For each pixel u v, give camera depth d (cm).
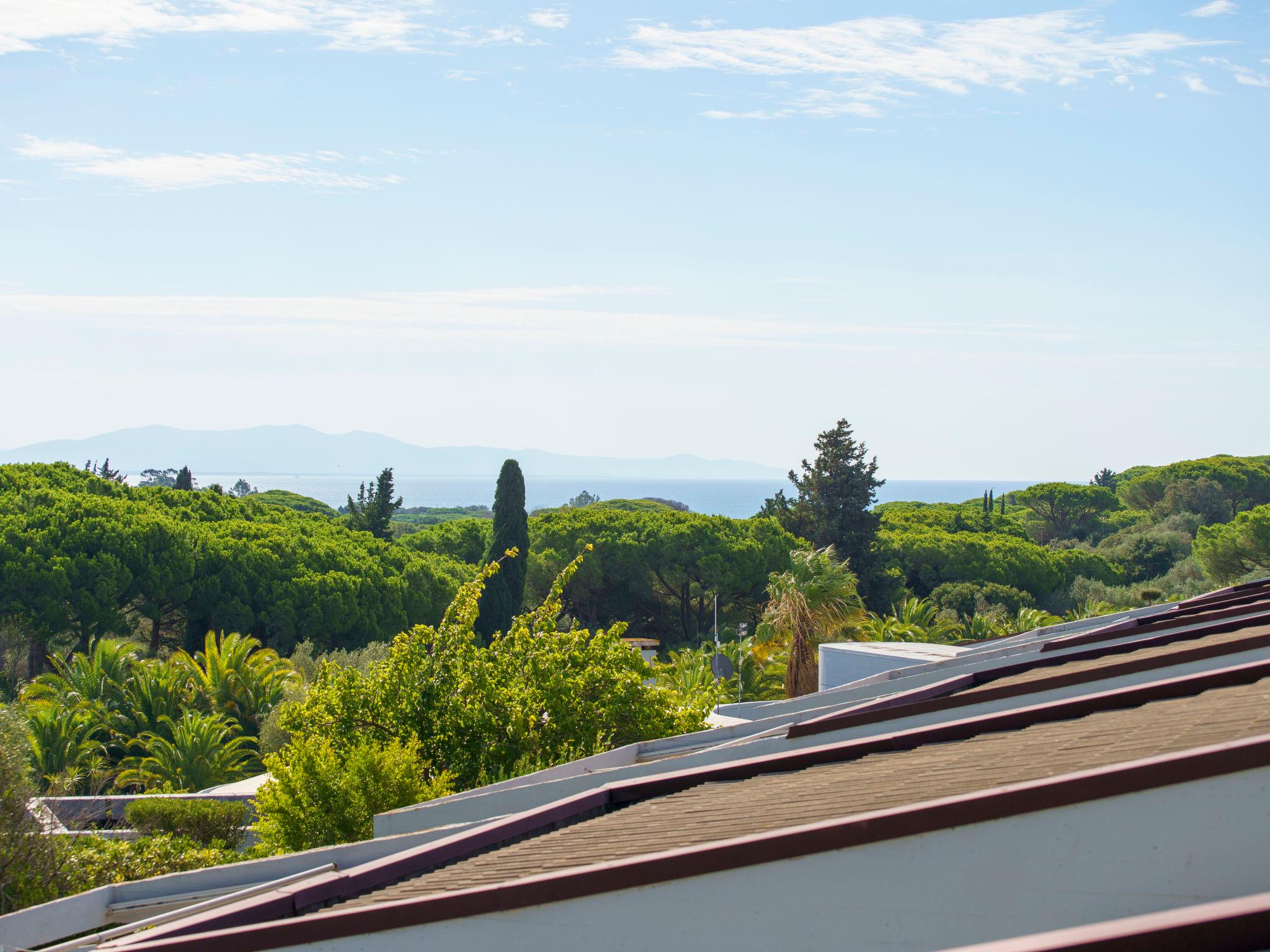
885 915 327
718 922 346
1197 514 7588
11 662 3438
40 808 1202
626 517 5606
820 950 333
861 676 1891
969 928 317
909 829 324
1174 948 234
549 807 623
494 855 543
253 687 2942
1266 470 8294
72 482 4403
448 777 1340
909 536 6669
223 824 1555
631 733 1526
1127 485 8912
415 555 5238
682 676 2881
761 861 341
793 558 3117
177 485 6744
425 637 1552
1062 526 8988
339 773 1247
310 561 4259
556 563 5281
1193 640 893
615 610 5603
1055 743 462
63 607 3497
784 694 3256
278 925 412
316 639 4122
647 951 354
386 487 6881
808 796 473
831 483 6291
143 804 1566
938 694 889
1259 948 229
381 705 1502
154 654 3841
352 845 713
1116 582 6562
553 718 1473
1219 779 295
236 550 4094
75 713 2588
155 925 614
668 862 353
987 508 9231
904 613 4403
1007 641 1489
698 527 5312
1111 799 305
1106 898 303
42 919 731
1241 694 503
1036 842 312
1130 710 545
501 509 4531
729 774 638
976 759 471
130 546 3706
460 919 380
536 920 371
